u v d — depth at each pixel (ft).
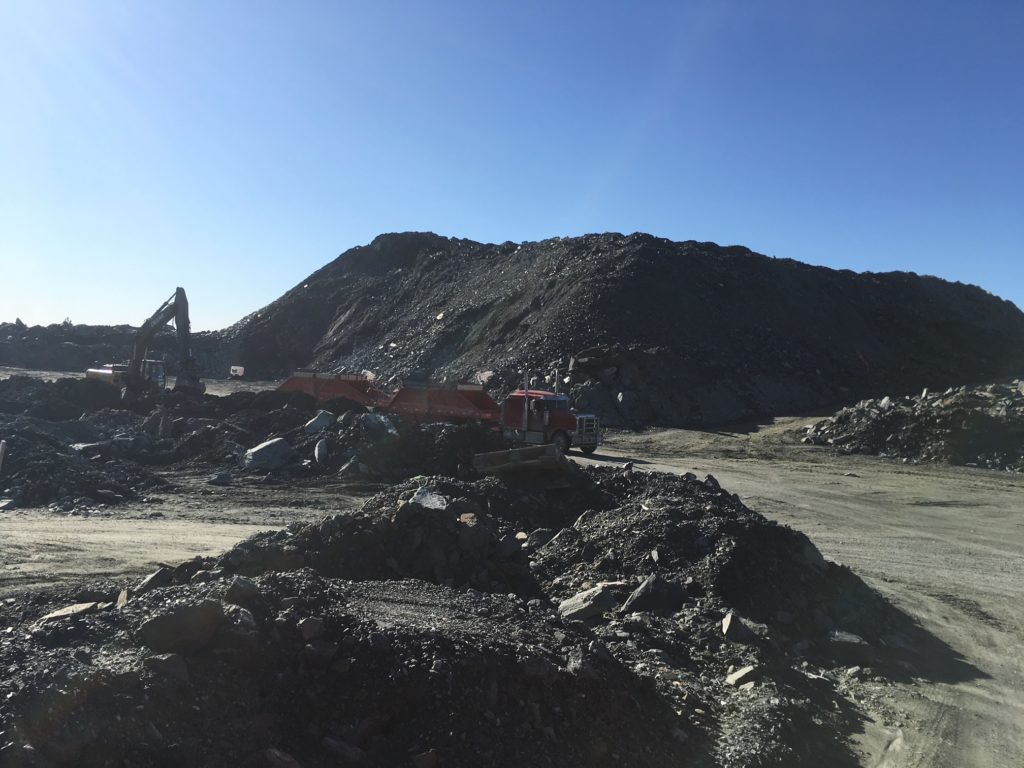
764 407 147.95
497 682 18.83
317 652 18.45
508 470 53.57
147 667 16.61
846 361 176.96
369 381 127.24
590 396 140.56
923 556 51.90
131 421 101.71
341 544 33.47
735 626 30.40
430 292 258.98
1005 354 215.92
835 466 96.02
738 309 186.39
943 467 94.99
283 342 269.23
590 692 20.25
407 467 76.33
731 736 22.31
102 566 40.09
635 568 36.63
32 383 122.52
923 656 33.17
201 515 57.36
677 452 108.47
